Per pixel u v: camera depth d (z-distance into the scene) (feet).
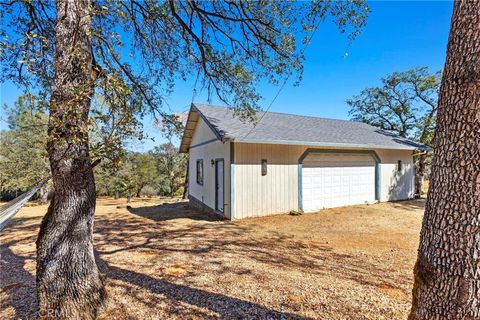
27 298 10.62
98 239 20.24
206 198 34.63
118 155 9.07
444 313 5.03
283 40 15.60
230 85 18.44
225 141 25.99
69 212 8.99
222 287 11.62
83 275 9.09
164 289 11.39
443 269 5.11
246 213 28.17
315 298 10.64
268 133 29.45
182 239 20.18
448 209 5.09
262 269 13.85
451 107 5.14
